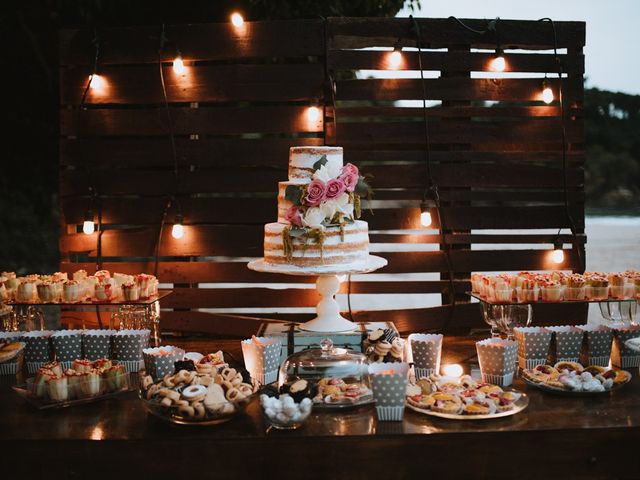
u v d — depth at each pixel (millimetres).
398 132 4152
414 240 4195
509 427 2580
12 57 6309
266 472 2543
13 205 7691
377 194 4176
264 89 4105
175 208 4176
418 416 2715
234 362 3506
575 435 2566
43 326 3738
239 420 2697
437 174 4172
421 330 4211
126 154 4160
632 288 3385
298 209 3221
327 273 3186
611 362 3369
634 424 2594
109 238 4199
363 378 2908
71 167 4191
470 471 2564
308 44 4082
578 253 4219
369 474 2549
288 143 4121
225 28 4098
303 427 2609
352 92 4137
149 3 6043
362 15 5676
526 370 3121
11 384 3195
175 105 4250
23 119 6426
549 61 4188
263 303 4215
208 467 2537
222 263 4195
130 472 2541
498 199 4199
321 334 3324
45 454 2533
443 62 4145
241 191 4164
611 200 12133
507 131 4199
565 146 4156
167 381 2760
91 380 2879
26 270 7676
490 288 3344
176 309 4246
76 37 4133
